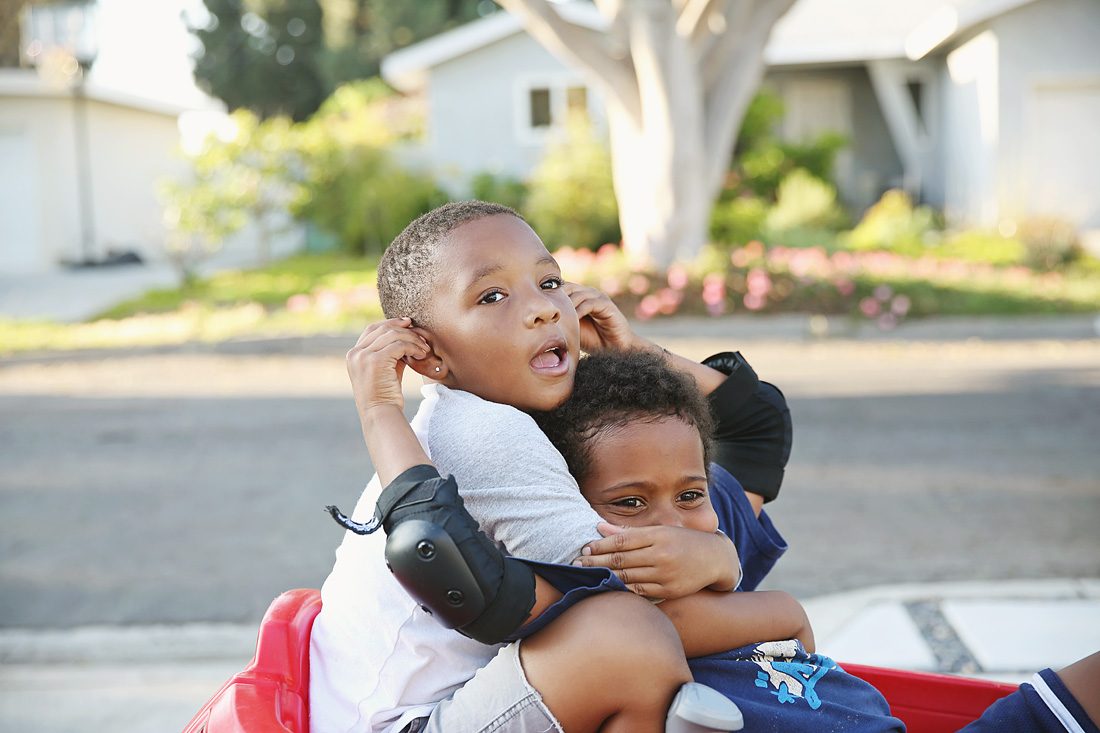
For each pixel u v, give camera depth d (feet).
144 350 35.65
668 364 5.83
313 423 24.94
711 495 6.34
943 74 65.67
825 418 24.20
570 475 5.24
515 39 64.59
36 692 11.83
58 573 15.42
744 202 53.78
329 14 114.01
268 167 59.41
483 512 5.07
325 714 5.39
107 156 70.90
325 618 5.65
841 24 64.44
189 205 57.98
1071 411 24.35
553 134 62.44
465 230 5.42
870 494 18.28
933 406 25.22
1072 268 46.57
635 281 37.65
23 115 67.05
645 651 4.57
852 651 11.75
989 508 17.29
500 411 5.22
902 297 38.32
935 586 13.73
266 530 17.15
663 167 38.29
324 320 38.29
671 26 37.40
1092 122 57.98
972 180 61.36
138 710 11.41
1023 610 12.71
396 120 66.59
